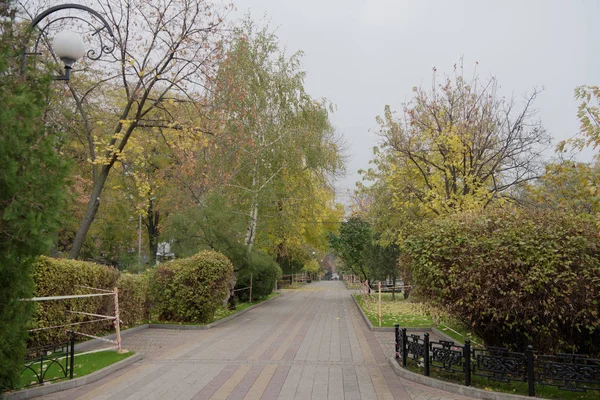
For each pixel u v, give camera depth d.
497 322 7.10
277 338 12.09
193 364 8.59
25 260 5.61
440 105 16.28
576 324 6.39
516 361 6.21
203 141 14.45
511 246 6.64
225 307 20.52
